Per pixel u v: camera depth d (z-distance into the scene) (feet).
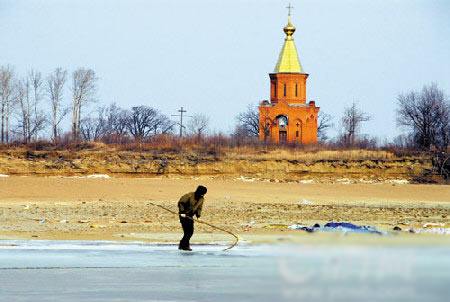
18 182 655.76
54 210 466.29
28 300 230.27
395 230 371.76
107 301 229.66
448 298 234.17
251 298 234.79
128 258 295.89
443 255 291.38
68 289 243.60
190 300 230.48
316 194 647.15
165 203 527.81
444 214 494.59
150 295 237.25
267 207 519.19
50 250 312.29
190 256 301.22
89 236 349.82
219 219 433.48
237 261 290.15
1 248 315.37
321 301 229.66
